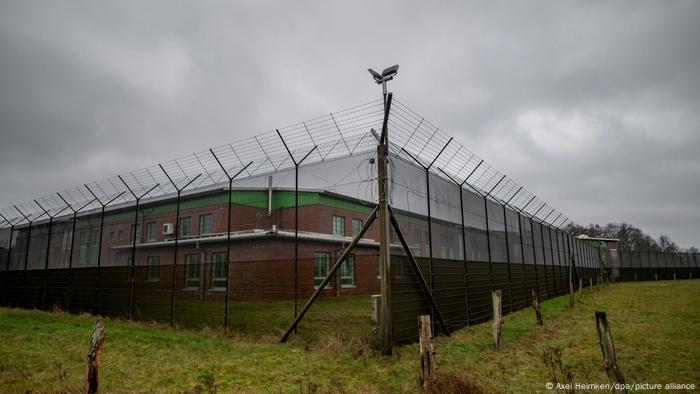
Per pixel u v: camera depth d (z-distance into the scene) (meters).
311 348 9.15
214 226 16.31
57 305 17.95
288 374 7.38
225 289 11.95
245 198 15.46
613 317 14.52
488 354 8.86
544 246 22.86
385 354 8.49
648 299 21.38
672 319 13.62
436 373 6.77
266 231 14.51
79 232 18.06
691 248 93.81
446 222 12.54
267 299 11.30
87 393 6.29
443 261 11.84
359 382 6.87
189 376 7.39
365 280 11.41
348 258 11.66
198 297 12.54
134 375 7.50
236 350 9.22
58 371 7.64
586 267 36.62
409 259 10.07
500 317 9.58
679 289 29.50
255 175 13.09
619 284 40.44
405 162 11.09
